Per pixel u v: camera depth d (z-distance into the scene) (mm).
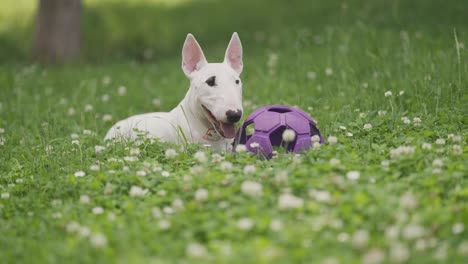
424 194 3980
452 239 3488
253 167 4430
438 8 13023
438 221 3566
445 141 5254
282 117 5262
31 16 17547
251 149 5227
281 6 17547
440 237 3494
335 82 8250
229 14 17562
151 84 10789
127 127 6152
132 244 3535
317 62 9586
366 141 5336
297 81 9094
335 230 3527
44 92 10141
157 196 4309
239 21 16672
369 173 4352
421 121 5863
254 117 5375
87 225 3922
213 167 4688
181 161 5023
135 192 4340
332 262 3109
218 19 17172
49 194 4695
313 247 3334
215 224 3648
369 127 5645
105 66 12891
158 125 5926
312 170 4301
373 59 8383
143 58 15352
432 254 3318
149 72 12086
